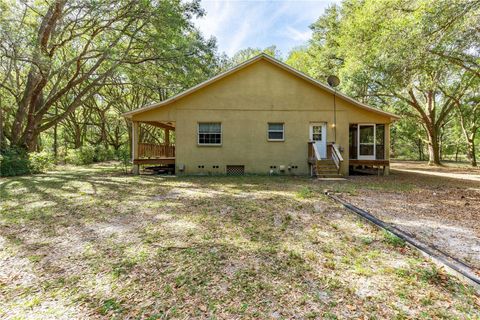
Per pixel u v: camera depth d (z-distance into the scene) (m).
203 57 16.77
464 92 18.52
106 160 24.31
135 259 3.56
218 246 3.95
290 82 12.89
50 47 13.38
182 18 14.08
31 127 14.68
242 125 12.87
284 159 12.91
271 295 2.74
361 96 18.59
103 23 14.70
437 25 8.31
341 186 9.21
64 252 3.82
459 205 6.38
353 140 14.80
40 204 6.57
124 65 16.39
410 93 19.27
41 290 2.90
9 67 13.13
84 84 20.42
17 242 4.19
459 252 3.65
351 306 2.54
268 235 4.38
